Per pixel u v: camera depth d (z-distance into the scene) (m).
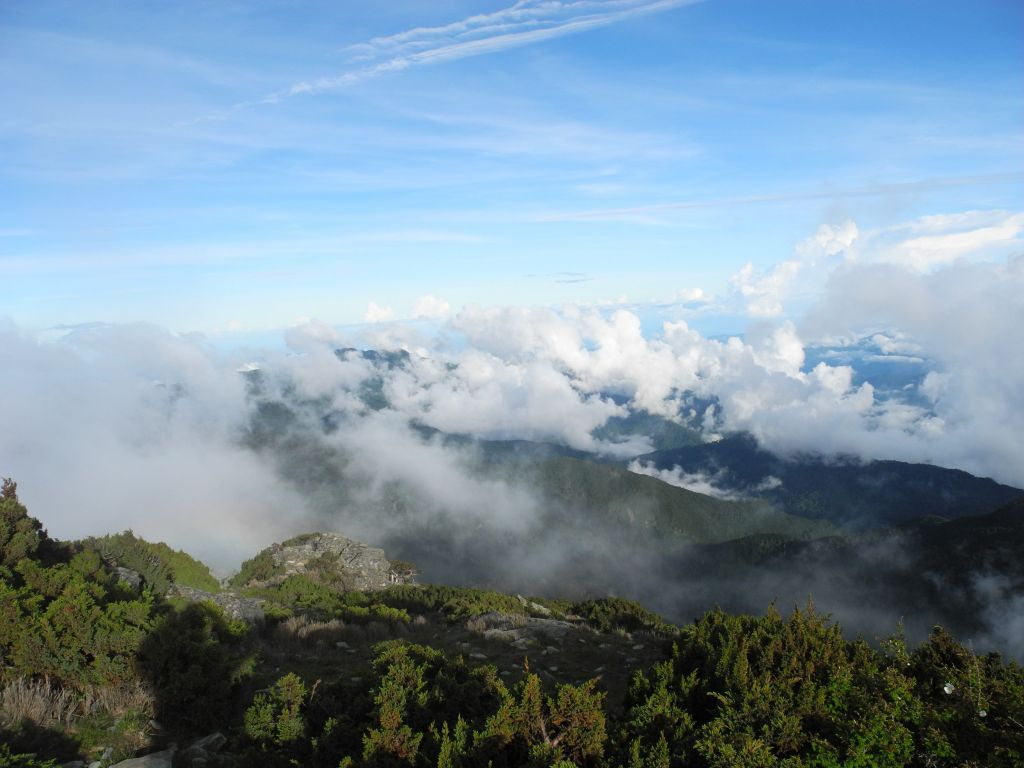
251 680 12.68
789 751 7.88
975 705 8.12
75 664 10.20
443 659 11.94
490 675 11.06
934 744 7.32
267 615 22.12
